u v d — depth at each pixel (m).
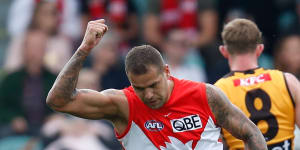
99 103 15.70
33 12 35.28
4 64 39.12
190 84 16.23
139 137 16.06
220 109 15.98
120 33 37.00
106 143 31.19
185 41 35.44
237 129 16.09
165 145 15.98
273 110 18.31
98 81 33.69
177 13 37.72
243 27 18.70
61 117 31.80
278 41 37.09
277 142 18.31
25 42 34.12
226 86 18.52
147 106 15.93
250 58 18.75
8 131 32.66
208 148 16.00
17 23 36.06
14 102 33.19
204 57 36.47
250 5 37.94
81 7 37.38
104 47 34.62
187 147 15.96
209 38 37.41
